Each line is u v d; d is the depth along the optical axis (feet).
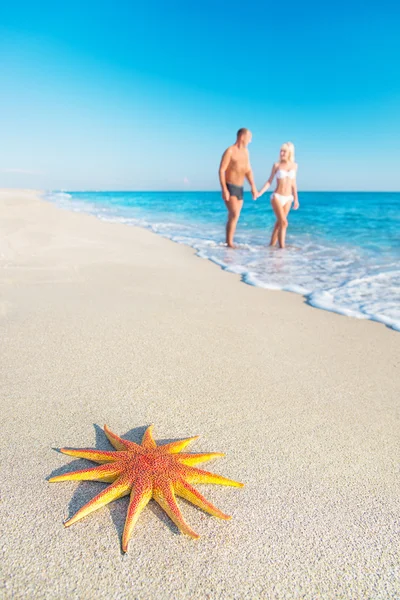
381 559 5.42
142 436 7.76
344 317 15.56
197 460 6.42
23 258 23.68
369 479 6.91
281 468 7.10
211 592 4.87
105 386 9.61
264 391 9.75
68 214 48.80
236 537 5.64
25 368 10.37
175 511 5.24
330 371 10.97
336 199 136.87
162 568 5.14
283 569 5.22
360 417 8.80
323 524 5.94
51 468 6.77
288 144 30.19
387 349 12.57
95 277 20.15
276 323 14.65
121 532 5.58
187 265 24.41
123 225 44.42
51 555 5.23
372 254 29.17
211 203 114.32
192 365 10.94
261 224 52.42
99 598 4.73
